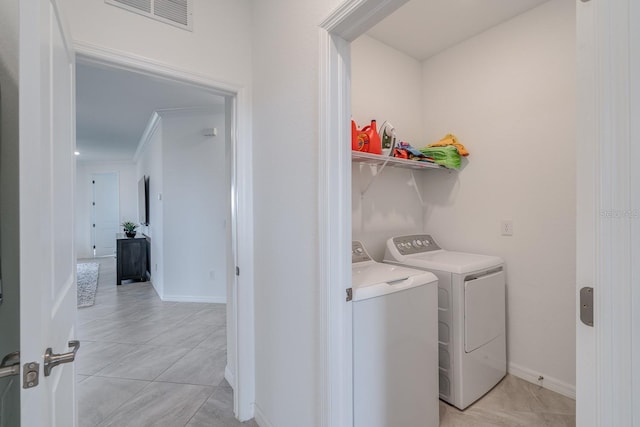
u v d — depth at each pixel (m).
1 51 1.09
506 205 2.29
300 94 1.40
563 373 2.04
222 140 4.20
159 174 4.48
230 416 1.88
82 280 5.56
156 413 1.90
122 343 2.92
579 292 0.63
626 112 0.56
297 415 1.45
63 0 1.31
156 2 1.55
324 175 1.24
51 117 0.85
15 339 1.09
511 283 2.27
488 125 2.38
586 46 0.61
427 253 2.38
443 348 1.95
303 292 1.39
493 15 2.20
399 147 2.31
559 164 2.04
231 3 1.81
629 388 0.56
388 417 1.46
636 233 0.55
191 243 4.26
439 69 2.69
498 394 2.04
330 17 1.19
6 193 1.09
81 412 1.91
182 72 1.63
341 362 1.26
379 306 1.42
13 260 1.10
